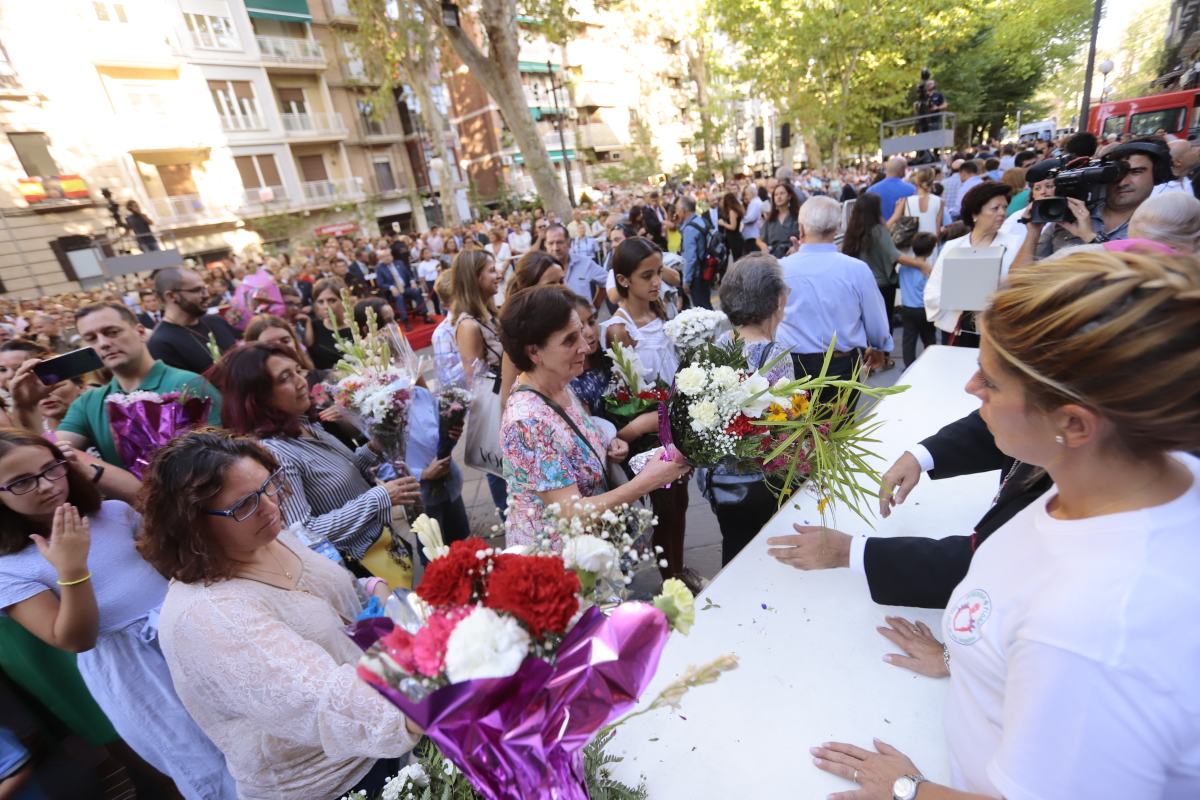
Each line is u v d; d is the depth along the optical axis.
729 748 0.94
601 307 5.11
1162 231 1.97
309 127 25.33
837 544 1.28
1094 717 0.52
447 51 19.38
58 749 1.91
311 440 2.12
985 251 1.63
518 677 0.64
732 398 1.45
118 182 19.78
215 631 1.08
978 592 0.72
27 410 2.42
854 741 0.93
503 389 2.42
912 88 19.38
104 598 1.69
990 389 0.65
